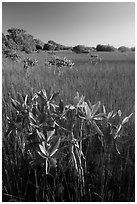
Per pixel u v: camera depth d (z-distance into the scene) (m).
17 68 7.02
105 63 9.75
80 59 9.27
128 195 2.16
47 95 2.03
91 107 1.97
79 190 2.16
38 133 1.79
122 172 2.37
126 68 8.38
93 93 4.68
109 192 2.12
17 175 2.39
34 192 2.21
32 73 6.55
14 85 5.24
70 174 2.25
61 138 2.00
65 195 2.21
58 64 6.49
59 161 2.23
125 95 4.70
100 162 2.38
